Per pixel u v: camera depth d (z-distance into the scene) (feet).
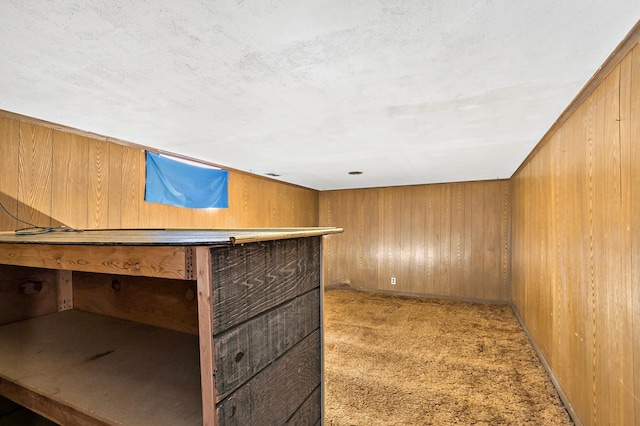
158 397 3.45
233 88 5.76
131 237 3.56
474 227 17.28
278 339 3.57
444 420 6.95
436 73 5.23
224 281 2.79
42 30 4.04
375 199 19.74
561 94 6.07
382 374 9.02
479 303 16.79
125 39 4.25
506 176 15.93
